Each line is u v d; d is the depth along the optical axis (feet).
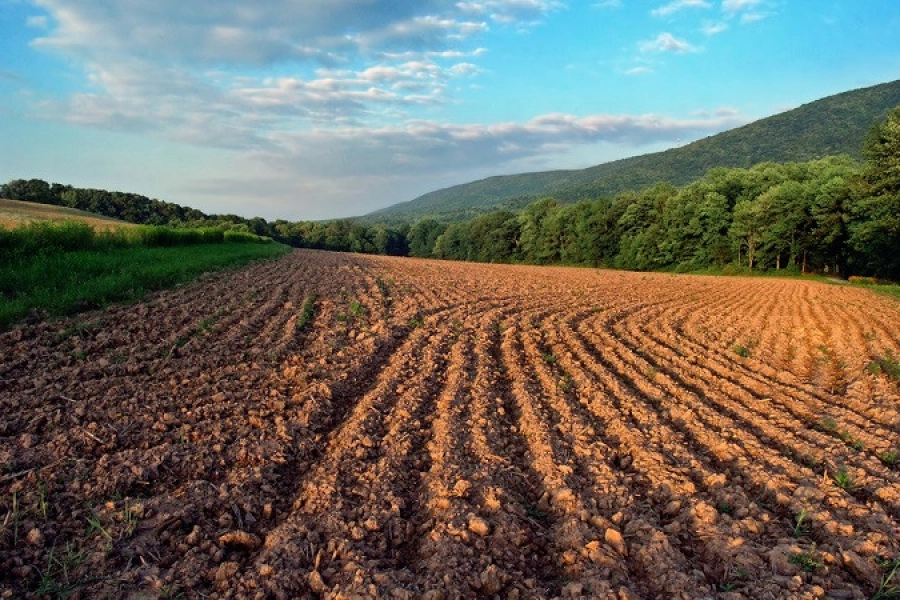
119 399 24.64
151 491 17.75
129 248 82.74
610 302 71.67
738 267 182.29
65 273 51.57
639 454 22.15
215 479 19.06
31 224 64.69
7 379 26.21
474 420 25.30
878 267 132.36
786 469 20.94
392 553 15.58
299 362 33.30
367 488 18.75
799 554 15.16
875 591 14.07
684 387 32.76
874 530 16.39
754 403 29.86
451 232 350.02
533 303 66.54
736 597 13.51
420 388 29.35
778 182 191.83
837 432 26.04
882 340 48.47
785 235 164.04
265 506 17.35
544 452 22.11
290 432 22.70
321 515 16.93
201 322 41.14
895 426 26.50
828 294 95.20
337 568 14.53
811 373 38.55
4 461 18.17
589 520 17.33
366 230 419.54
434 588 13.56
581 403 28.58
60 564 13.87
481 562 14.84
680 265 205.16
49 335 34.35
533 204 298.15
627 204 236.84
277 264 108.58
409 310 54.39
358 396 28.91
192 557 14.58
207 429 22.25
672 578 14.40
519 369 34.22
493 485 18.90
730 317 62.44
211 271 79.66
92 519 15.67
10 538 14.51
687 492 19.20
